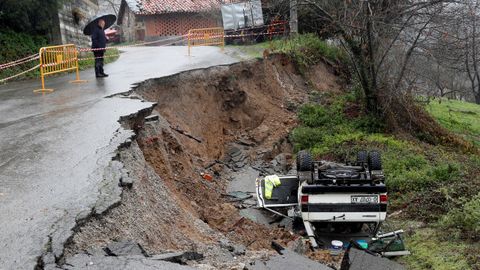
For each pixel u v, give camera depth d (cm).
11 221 589
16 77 1753
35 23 2031
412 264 959
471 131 2498
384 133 1877
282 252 729
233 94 1902
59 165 779
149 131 1137
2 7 1891
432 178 1318
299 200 1082
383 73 1916
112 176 729
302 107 2081
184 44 3878
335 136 1817
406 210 1211
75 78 1697
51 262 511
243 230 1030
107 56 2184
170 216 795
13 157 828
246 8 2930
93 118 1062
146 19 4103
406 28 1827
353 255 829
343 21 1891
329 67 2602
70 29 2266
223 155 1664
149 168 908
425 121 1972
